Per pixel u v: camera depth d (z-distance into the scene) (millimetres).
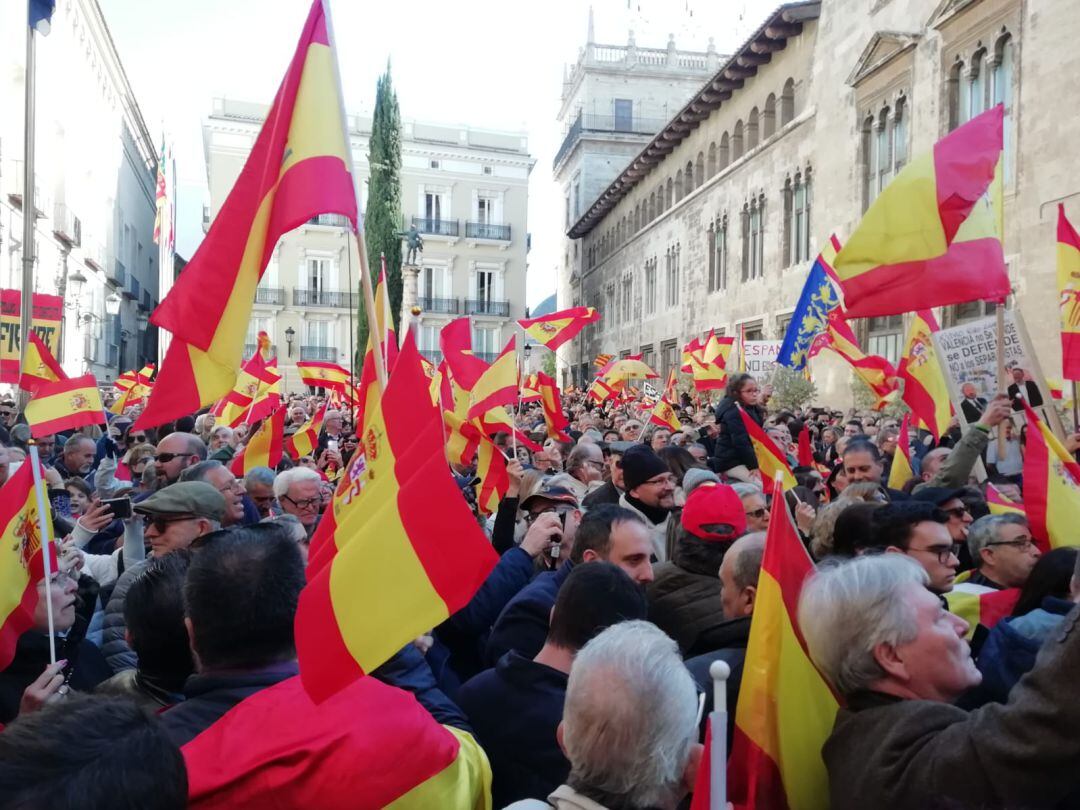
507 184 62438
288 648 2432
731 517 3822
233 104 58250
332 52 3643
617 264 54906
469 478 7973
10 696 3160
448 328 8445
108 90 39688
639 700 1990
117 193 42906
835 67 25922
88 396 8211
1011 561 4012
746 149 33625
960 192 4883
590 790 2016
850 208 24812
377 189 43750
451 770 2395
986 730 1954
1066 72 15703
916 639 2234
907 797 2049
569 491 4863
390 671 2949
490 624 4129
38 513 3082
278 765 2100
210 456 8953
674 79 64188
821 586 2398
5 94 22609
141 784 1466
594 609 2904
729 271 34781
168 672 2826
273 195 3600
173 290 3539
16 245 23656
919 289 4953
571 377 66625
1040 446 4566
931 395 7492
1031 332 16500
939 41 20188
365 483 2783
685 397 24172
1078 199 15359
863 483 4906
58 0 27688
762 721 2408
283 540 2549
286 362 57469
